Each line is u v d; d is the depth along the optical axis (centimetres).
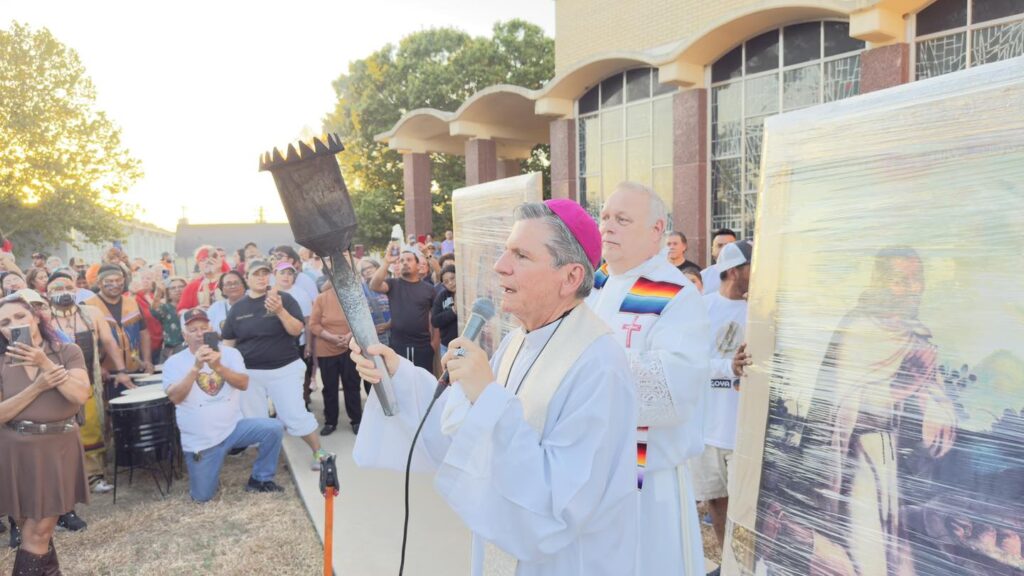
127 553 471
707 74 1132
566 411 172
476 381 170
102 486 596
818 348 216
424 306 722
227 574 436
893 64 853
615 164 1317
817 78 1002
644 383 246
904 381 189
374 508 529
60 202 3103
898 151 194
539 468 162
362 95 3203
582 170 1388
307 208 185
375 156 3159
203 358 552
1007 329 167
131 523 522
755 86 1074
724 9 1208
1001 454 165
